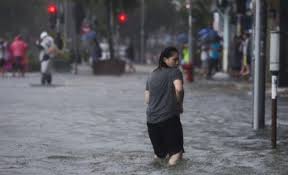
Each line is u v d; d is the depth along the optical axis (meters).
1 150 22.06
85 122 29.38
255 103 26.73
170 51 19.97
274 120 22.25
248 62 57.09
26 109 34.88
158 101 19.84
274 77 22.27
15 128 27.45
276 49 22.41
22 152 21.67
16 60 68.06
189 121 29.58
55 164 19.62
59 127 27.75
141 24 164.75
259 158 20.39
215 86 51.94
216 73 62.47
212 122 29.28
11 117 31.30
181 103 19.86
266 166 19.14
